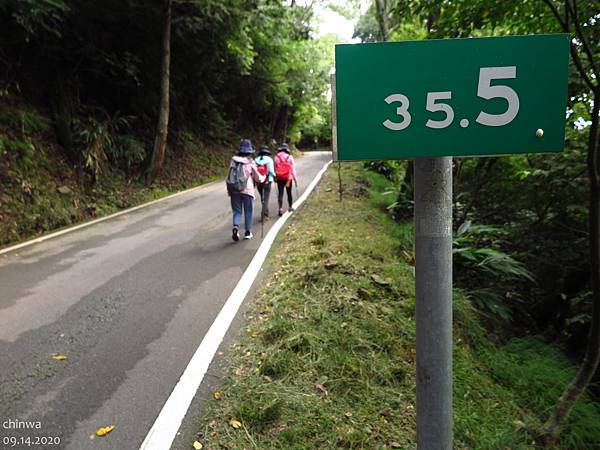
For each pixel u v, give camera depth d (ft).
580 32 7.78
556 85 3.84
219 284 14.65
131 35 35.76
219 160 50.49
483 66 3.85
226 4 35.76
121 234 21.88
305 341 10.10
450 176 4.22
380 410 8.34
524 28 11.09
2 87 25.76
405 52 3.89
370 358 9.87
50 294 13.92
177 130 44.42
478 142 3.92
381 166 43.62
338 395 8.64
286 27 45.55
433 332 4.29
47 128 27.25
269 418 7.85
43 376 9.30
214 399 8.46
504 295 17.42
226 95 59.57
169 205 30.04
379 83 3.93
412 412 8.39
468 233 19.06
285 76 62.64
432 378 4.33
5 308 12.82
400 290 13.47
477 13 10.83
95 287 14.51
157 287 14.48
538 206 20.03
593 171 7.78
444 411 4.38
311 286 13.41
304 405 8.15
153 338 10.98
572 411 10.10
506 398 10.20
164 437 7.45
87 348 10.48
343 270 14.35
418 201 4.27
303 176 46.55
